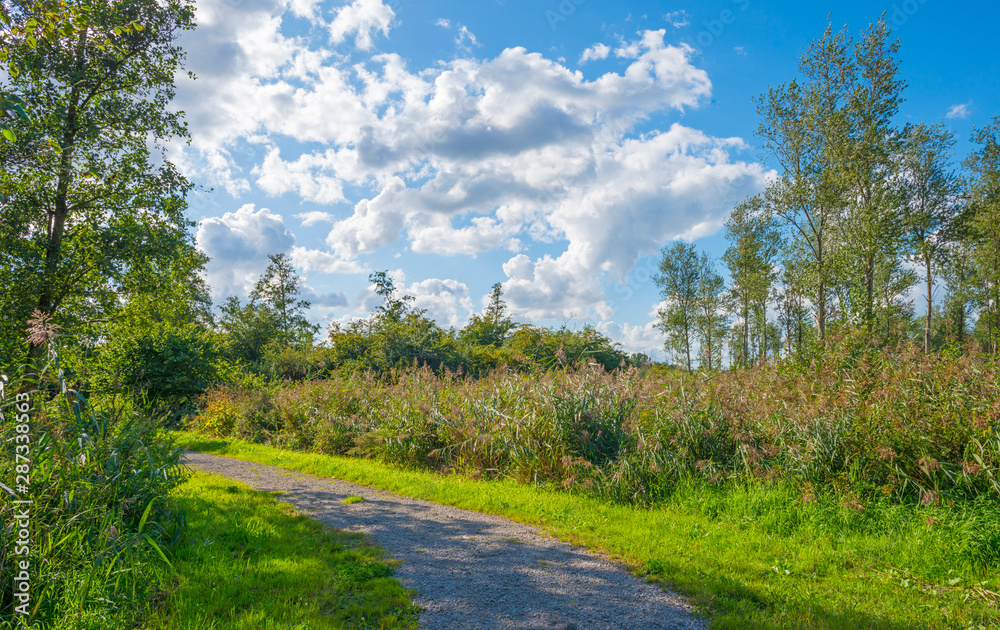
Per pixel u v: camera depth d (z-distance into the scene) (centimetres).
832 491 716
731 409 901
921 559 541
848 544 593
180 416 1988
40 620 367
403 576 494
